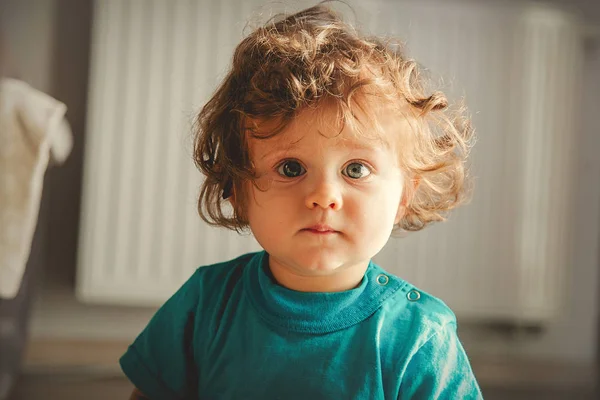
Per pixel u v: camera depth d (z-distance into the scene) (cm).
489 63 221
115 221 208
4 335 160
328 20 72
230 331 62
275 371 57
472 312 221
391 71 62
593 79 234
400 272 217
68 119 218
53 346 207
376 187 55
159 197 209
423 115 61
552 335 234
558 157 223
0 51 212
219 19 211
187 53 209
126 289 209
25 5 215
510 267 222
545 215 223
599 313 237
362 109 56
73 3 219
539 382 204
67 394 170
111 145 207
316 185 54
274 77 58
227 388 60
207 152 66
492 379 204
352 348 57
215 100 66
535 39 221
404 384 57
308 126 54
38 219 174
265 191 56
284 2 105
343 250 55
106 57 206
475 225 220
